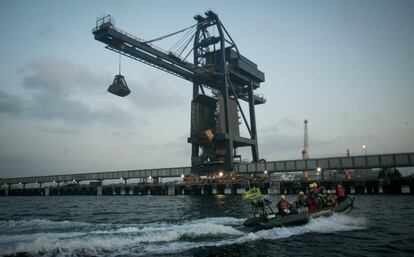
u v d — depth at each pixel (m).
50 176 119.19
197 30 85.69
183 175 85.56
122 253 13.06
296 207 19.66
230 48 84.75
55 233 17.20
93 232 17.25
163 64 69.94
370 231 17.28
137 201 58.69
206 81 82.75
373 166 63.78
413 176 60.56
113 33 58.41
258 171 76.12
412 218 22.53
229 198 58.22
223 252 13.21
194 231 16.89
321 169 68.94
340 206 21.86
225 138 75.12
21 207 46.09
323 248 13.77
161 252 13.20
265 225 17.16
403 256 12.56
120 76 59.00
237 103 84.88
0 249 13.41
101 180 106.75
